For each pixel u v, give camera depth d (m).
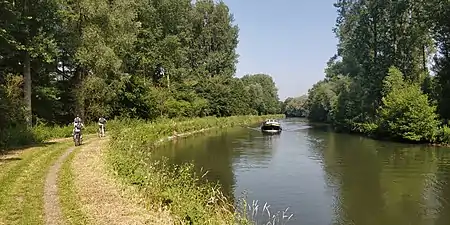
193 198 12.11
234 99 87.75
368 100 55.03
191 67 83.50
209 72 84.62
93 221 9.76
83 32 36.81
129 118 43.75
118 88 41.00
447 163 26.36
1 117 24.33
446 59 44.62
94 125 37.00
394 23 51.03
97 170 16.34
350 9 60.03
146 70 58.91
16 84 27.56
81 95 37.19
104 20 38.31
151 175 14.31
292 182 20.92
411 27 49.66
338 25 62.53
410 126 39.72
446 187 19.47
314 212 15.54
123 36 40.16
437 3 44.34
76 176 14.95
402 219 14.71
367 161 27.89
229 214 12.23
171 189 12.93
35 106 35.94
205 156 30.41
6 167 16.16
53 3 29.39
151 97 51.53
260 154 32.03
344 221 14.56
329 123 91.56
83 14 37.50
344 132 59.06
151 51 57.75
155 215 10.78
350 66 63.84
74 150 22.17
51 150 21.92
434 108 39.59
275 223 14.14
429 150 33.75
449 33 44.06
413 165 25.75
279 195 18.16
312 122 100.62
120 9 41.09
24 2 27.58
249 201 17.00
